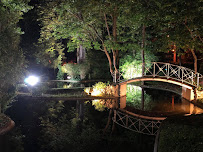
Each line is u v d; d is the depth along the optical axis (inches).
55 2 559.5
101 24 634.8
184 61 904.3
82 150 262.4
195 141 163.8
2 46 293.0
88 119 383.6
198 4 413.1
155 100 550.9
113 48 551.5
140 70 734.5
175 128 203.3
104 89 581.0
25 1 335.9
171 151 153.7
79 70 884.6
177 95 612.4
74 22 541.3
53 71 975.6
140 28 680.4
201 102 474.9
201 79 544.7
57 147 263.9
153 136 313.1
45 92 555.2
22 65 350.6
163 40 526.6
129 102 528.1
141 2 482.6
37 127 324.8
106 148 268.2
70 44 639.1
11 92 359.3
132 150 262.5
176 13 438.6
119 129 341.7
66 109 438.6
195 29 444.1
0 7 308.2
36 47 903.1
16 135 284.8
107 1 486.0
